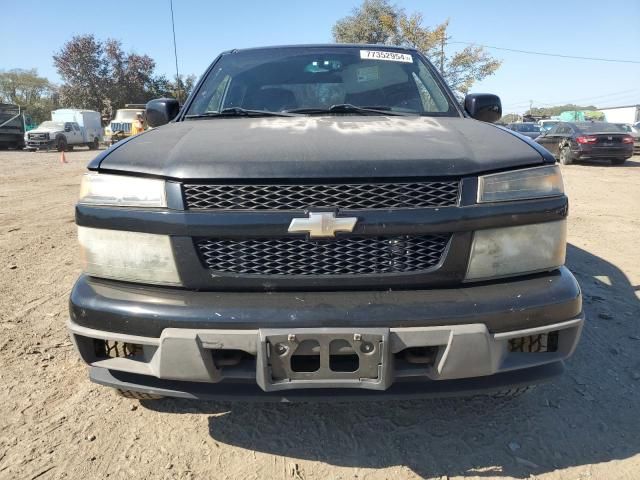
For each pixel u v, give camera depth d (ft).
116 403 8.57
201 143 7.21
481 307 6.20
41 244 18.92
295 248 6.35
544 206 6.69
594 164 52.24
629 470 6.92
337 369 6.34
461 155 6.68
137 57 166.61
